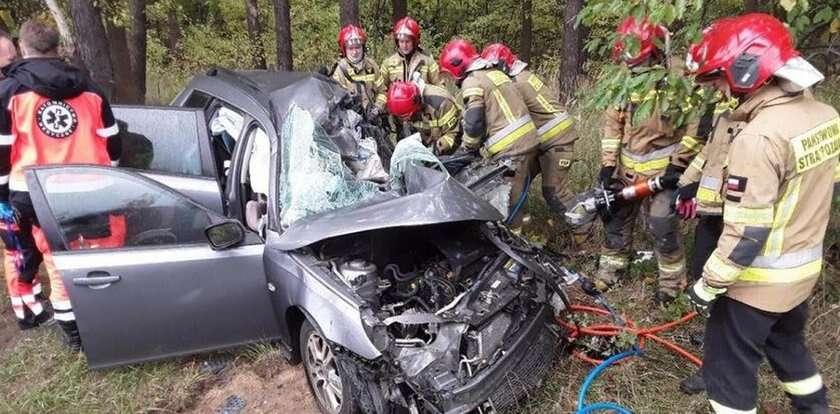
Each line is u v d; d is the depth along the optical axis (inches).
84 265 117.5
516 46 638.5
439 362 105.5
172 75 451.8
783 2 106.9
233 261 123.6
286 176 127.3
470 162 148.8
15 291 148.7
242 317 127.4
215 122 158.2
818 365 124.3
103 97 138.6
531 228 187.2
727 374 99.4
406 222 109.7
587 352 132.1
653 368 127.3
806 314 100.7
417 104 167.3
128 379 132.5
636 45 109.4
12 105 128.8
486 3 615.2
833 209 159.8
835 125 88.6
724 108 112.4
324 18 594.2
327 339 107.1
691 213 126.4
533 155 160.6
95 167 120.1
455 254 120.0
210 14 647.1
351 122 153.0
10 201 134.5
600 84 118.0
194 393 130.6
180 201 123.6
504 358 108.2
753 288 92.1
